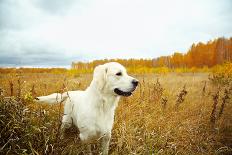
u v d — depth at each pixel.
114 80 3.73
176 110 6.05
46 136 3.36
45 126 3.61
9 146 3.16
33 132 3.29
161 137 4.40
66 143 3.72
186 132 5.00
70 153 3.32
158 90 6.93
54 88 6.67
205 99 7.30
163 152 3.96
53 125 3.72
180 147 4.47
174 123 5.24
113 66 3.81
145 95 6.80
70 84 7.62
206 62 64.75
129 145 3.87
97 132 3.64
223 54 62.38
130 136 4.05
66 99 4.29
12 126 3.22
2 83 5.43
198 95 8.16
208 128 5.32
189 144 4.64
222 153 4.41
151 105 6.08
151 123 4.91
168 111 5.90
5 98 3.56
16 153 3.05
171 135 4.64
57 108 4.80
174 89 8.88
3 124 3.22
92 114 3.57
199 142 4.67
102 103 3.60
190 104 6.83
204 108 6.38
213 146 4.62
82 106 3.70
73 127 4.32
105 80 3.65
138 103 6.02
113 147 4.18
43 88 6.47
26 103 3.83
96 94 3.60
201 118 5.76
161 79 12.41
